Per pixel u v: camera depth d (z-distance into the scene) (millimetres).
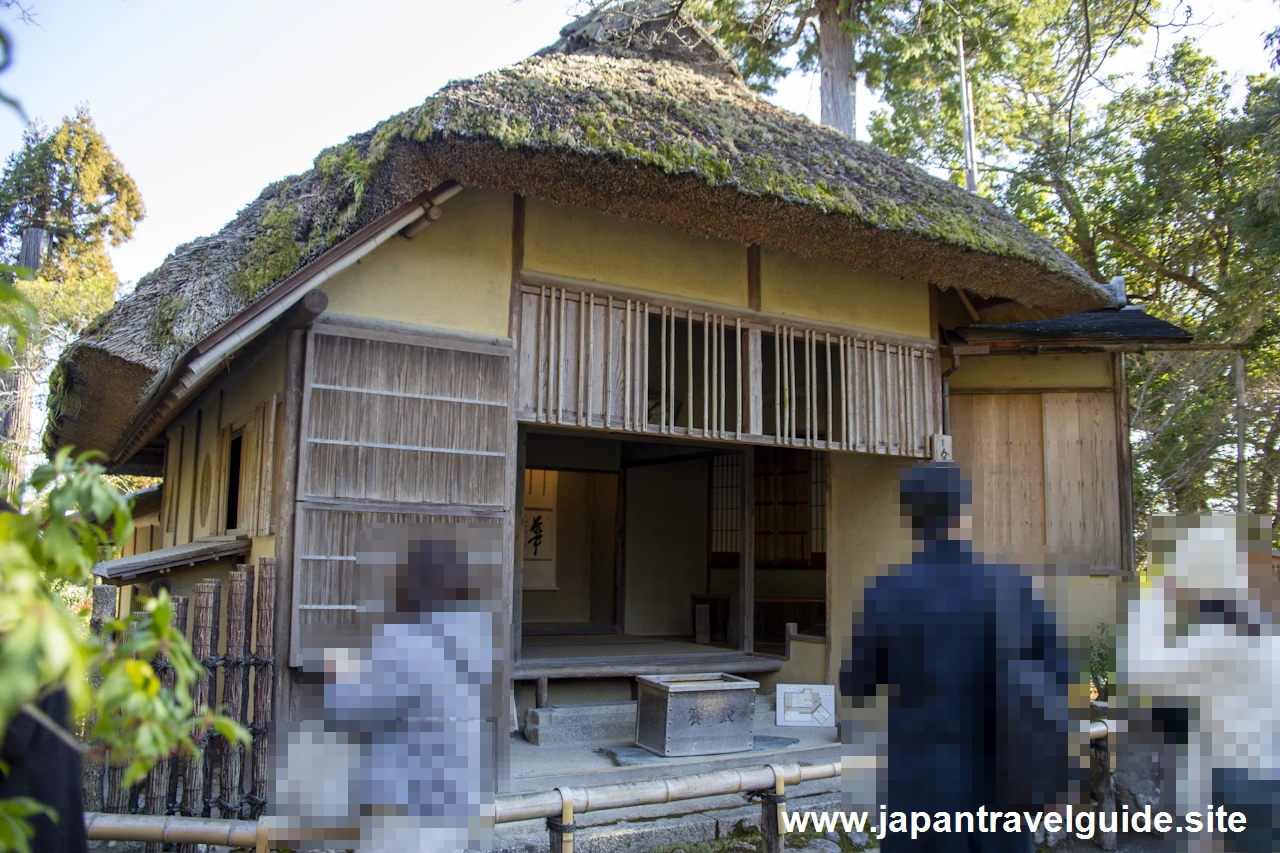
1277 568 3766
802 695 6137
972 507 2518
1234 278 10180
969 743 2285
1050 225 13938
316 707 3100
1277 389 12406
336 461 4168
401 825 2270
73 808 1440
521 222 4879
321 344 4211
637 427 5082
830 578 6746
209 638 3590
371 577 2443
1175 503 13531
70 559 1010
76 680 805
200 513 6465
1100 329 7383
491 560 2514
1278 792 2961
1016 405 7820
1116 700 4004
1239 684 3076
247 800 3594
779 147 5430
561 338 4891
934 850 2277
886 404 6184
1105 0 6941
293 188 4859
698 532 8562
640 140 4523
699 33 6277
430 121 4055
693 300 5426
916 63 12414
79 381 5016
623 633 8406
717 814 4438
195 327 3936
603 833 4082
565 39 5934
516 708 6051
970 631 2316
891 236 5340
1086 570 7191
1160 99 12250
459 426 4496
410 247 4531
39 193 19562
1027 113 13867
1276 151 9188
